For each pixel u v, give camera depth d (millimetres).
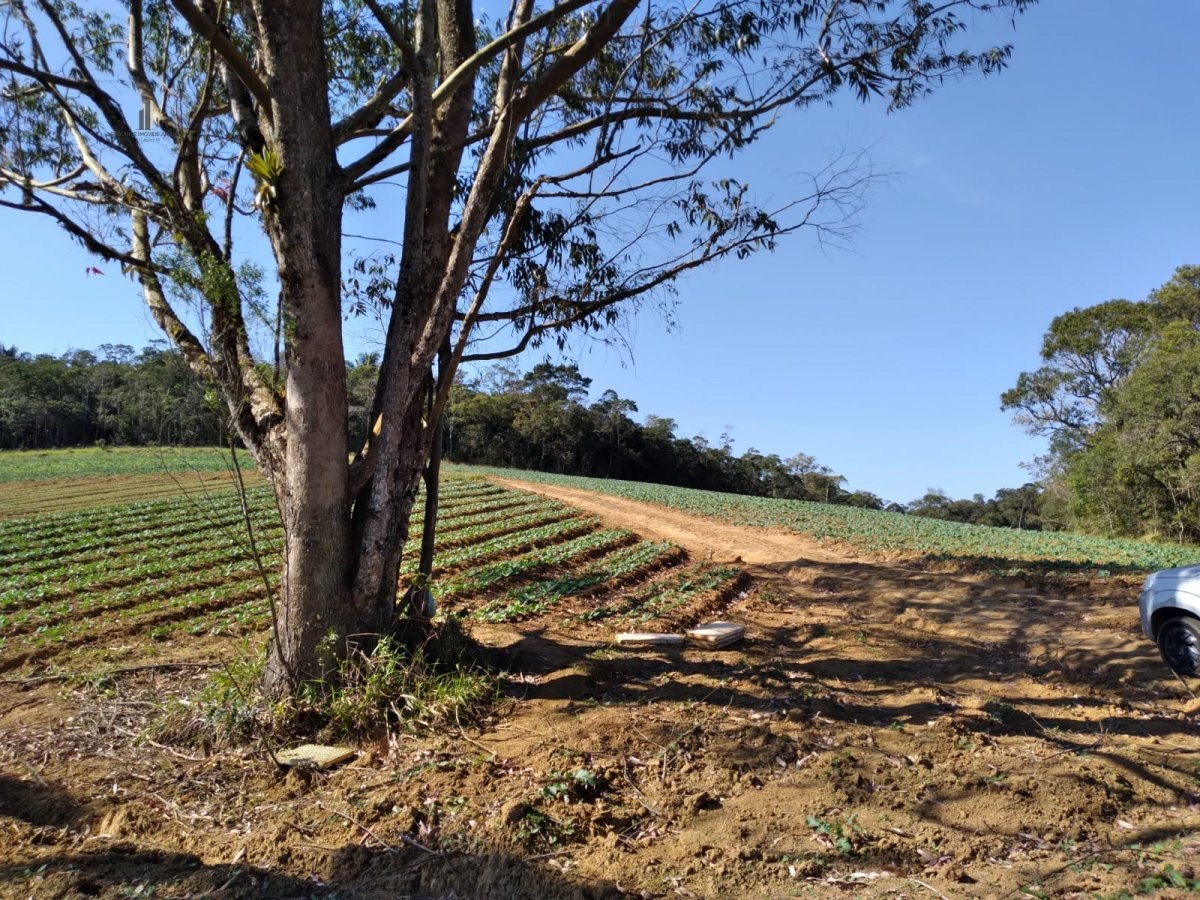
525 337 9188
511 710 7145
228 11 8828
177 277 6742
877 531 26938
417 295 7344
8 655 9953
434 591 13641
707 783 5609
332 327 6801
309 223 6484
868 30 9016
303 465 6785
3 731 6949
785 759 5984
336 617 6996
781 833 4844
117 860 4656
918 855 4547
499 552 18812
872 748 6129
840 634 10930
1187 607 7980
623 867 4477
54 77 6598
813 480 96750
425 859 4605
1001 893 4070
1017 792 5242
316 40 6531
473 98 8070
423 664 7250
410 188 7082
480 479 41938
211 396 6926
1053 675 8633
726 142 9820
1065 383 50625
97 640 10852
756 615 12977
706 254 9195
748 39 9062
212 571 16109
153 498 31156
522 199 8141
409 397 7383
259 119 7461
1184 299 42562
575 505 31609
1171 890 3998
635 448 80062
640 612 12391
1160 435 36031
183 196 8297
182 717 6699
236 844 4875
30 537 21547
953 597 13438
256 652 9250
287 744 6344
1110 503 41406
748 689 7770
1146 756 5922
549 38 8812
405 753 6188
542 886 4254
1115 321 47406
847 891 4164
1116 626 10523
